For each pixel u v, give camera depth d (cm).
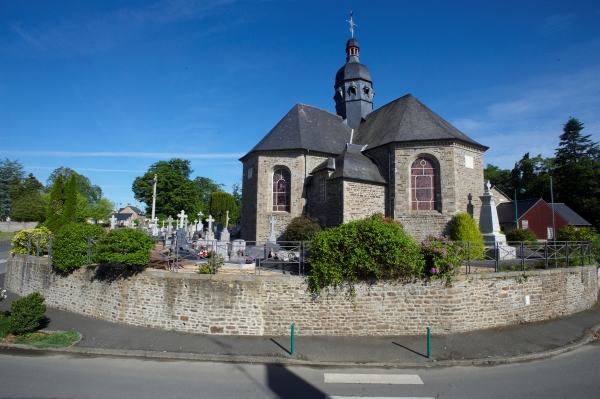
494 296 1146
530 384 753
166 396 671
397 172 1977
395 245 1023
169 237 2016
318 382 752
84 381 732
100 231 1375
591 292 1448
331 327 1051
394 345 974
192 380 750
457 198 1886
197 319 1070
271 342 991
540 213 3544
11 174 6191
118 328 1099
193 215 5062
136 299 1135
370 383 750
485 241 1694
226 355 892
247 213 2348
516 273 1192
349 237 1043
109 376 763
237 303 1058
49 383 717
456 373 812
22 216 5197
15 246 1741
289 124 2378
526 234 2131
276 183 2236
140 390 695
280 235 2141
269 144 2230
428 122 2062
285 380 759
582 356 931
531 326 1154
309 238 1745
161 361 863
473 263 1395
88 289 1266
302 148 2147
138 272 1142
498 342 1003
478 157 2045
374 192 1966
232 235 2809
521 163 5525
